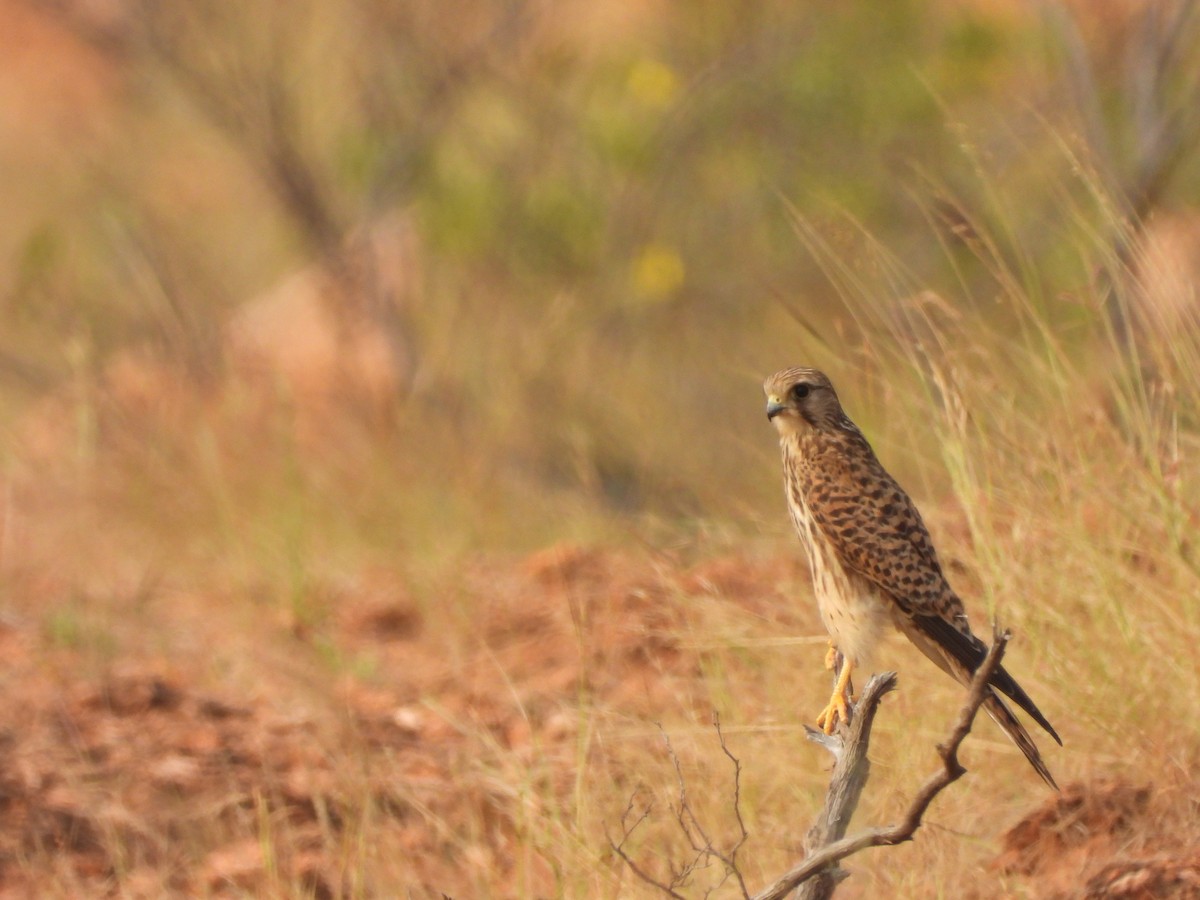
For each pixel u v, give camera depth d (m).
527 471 22.00
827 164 23.23
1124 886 9.67
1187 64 20.59
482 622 15.34
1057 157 20.03
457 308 24.62
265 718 13.85
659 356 23.52
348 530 18.47
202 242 28.84
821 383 10.30
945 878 10.26
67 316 25.84
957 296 19.23
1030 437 12.42
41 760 12.95
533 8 26.20
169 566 17.62
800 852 10.46
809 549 10.37
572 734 12.71
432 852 11.79
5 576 17.25
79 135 30.28
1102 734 10.99
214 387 23.81
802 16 24.48
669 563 13.91
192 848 12.09
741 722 11.83
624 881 10.32
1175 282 12.32
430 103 26.02
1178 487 11.55
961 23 22.83
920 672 11.64
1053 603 11.51
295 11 27.00
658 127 24.55
